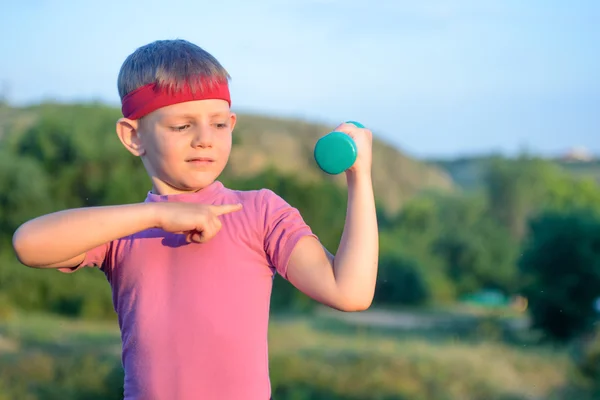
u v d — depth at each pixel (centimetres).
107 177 2805
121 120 225
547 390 1655
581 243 2598
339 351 1948
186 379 207
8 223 2650
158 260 217
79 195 2792
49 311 2595
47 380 1384
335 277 208
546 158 6719
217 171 222
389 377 1639
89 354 1608
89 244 202
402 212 5572
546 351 2080
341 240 214
